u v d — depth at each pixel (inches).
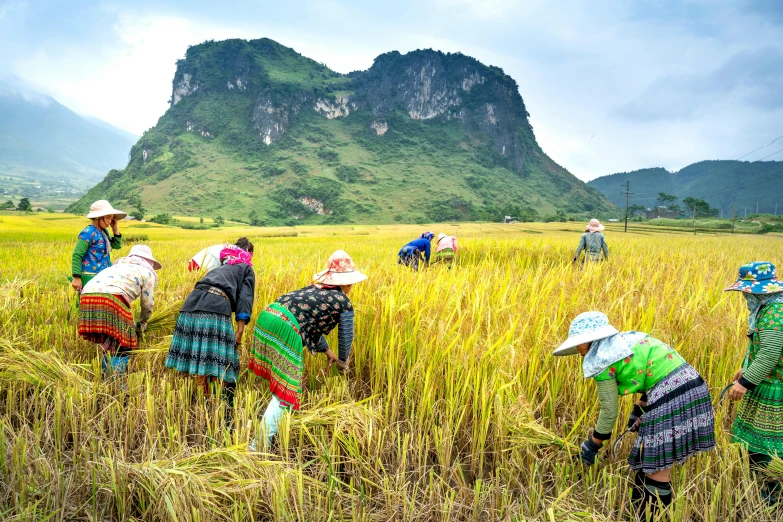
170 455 117.1
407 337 159.9
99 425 126.2
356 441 120.6
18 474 108.9
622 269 336.8
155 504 103.7
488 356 141.9
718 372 149.3
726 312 184.7
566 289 219.5
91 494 109.5
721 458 121.4
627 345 110.4
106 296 154.1
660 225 4397.1
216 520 102.8
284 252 658.8
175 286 255.8
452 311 175.2
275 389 132.5
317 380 160.2
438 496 111.1
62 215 4163.4
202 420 132.7
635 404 122.3
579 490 118.2
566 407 139.9
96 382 145.3
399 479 113.0
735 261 466.3
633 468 114.3
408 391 144.6
